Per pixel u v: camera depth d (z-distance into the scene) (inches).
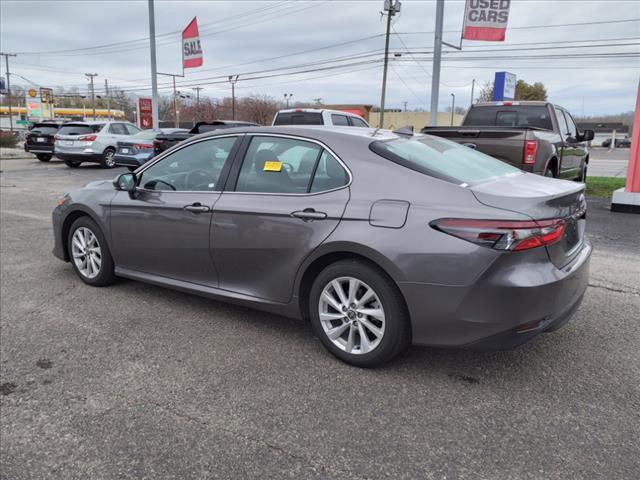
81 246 204.2
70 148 770.2
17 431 108.4
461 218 118.4
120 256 189.0
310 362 139.0
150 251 178.1
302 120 524.7
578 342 150.6
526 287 114.6
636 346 148.0
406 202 126.5
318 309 140.3
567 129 416.2
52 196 471.8
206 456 100.2
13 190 515.5
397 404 117.9
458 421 111.1
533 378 129.7
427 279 120.3
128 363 138.3
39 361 139.5
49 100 2787.9
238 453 101.0
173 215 168.1
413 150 144.5
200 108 3166.8
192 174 169.5
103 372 133.3
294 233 140.8
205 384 127.2
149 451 101.7
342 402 118.9
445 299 119.5
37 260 241.9
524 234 115.0
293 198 143.8
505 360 139.4
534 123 387.5
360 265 130.3
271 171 151.7
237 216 152.3
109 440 105.3
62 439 105.7
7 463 98.6
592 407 116.3
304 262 140.0
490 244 115.2
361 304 132.4
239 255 153.9
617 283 206.4
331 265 136.1
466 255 116.6
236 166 159.3
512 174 150.7
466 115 416.2
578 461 97.9
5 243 276.5
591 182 571.2
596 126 4033.0
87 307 180.1
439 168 135.1
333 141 143.5
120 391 124.0
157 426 110.0
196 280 169.0
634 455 99.6
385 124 2979.8
